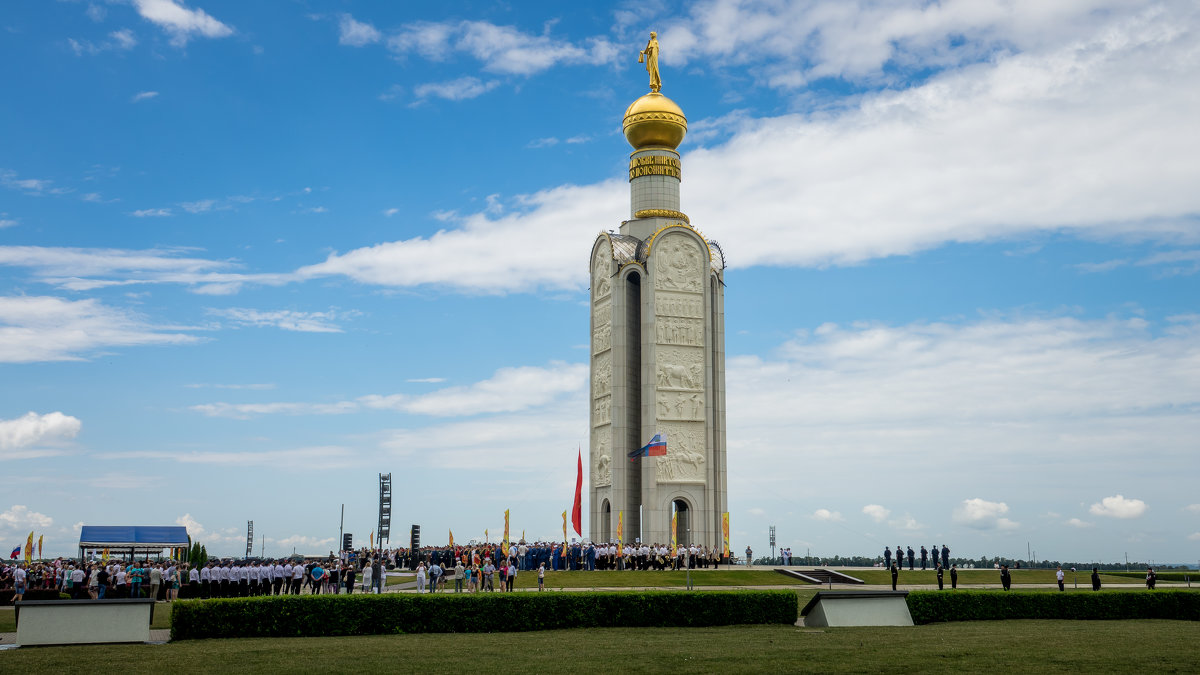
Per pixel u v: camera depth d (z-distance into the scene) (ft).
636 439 332.39
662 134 343.87
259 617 147.02
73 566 231.91
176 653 124.88
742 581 249.14
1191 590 190.49
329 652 125.59
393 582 257.34
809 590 233.55
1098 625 167.63
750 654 121.19
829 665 111.55
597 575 250.37
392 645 133.69
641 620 161.79
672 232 334.24
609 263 340.39
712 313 337.11
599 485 336.49
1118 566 353.10
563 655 121.70
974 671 107.45
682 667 110.63
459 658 119.34
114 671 109.29
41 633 136.15
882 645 130.52
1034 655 120.57
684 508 337.93
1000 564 219.61
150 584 221.87
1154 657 119.14
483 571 214.69
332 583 207.92
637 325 340.39
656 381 323.98
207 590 211.82
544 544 290.15
